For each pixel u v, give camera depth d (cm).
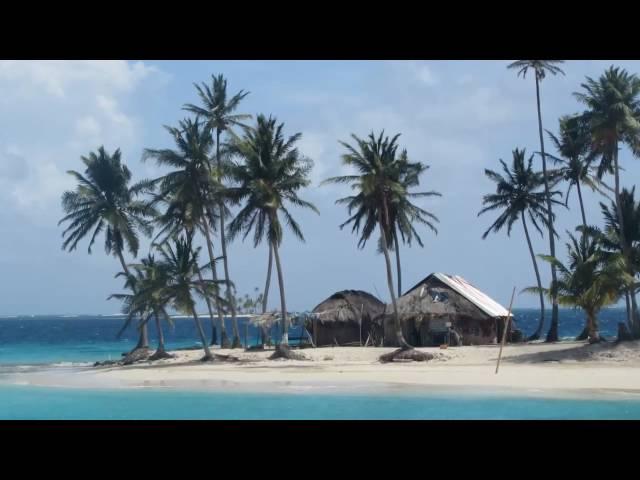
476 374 3709
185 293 4844
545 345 5112
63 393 3378
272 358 4944
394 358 4631
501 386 3250
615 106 4816
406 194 5053
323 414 2672
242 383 3612
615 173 4903
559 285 4297
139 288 5178
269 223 5078
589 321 4375
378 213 4772
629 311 5069
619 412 2611
